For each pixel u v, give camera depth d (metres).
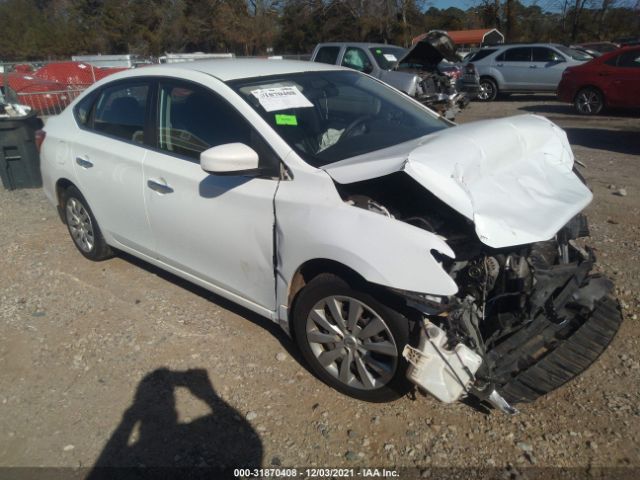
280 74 3.75
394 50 12.05
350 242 2.75
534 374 2.91
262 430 2.91
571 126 11.46
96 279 4.63
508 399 2.75
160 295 4.32
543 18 43.25
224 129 3.41
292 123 3.32
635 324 3.72
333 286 2.93
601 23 39.31
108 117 4.33
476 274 2.79
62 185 4.88
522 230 2.62
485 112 14.12
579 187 3.25
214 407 3.09
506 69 16.08
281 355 3.50
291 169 3.07
